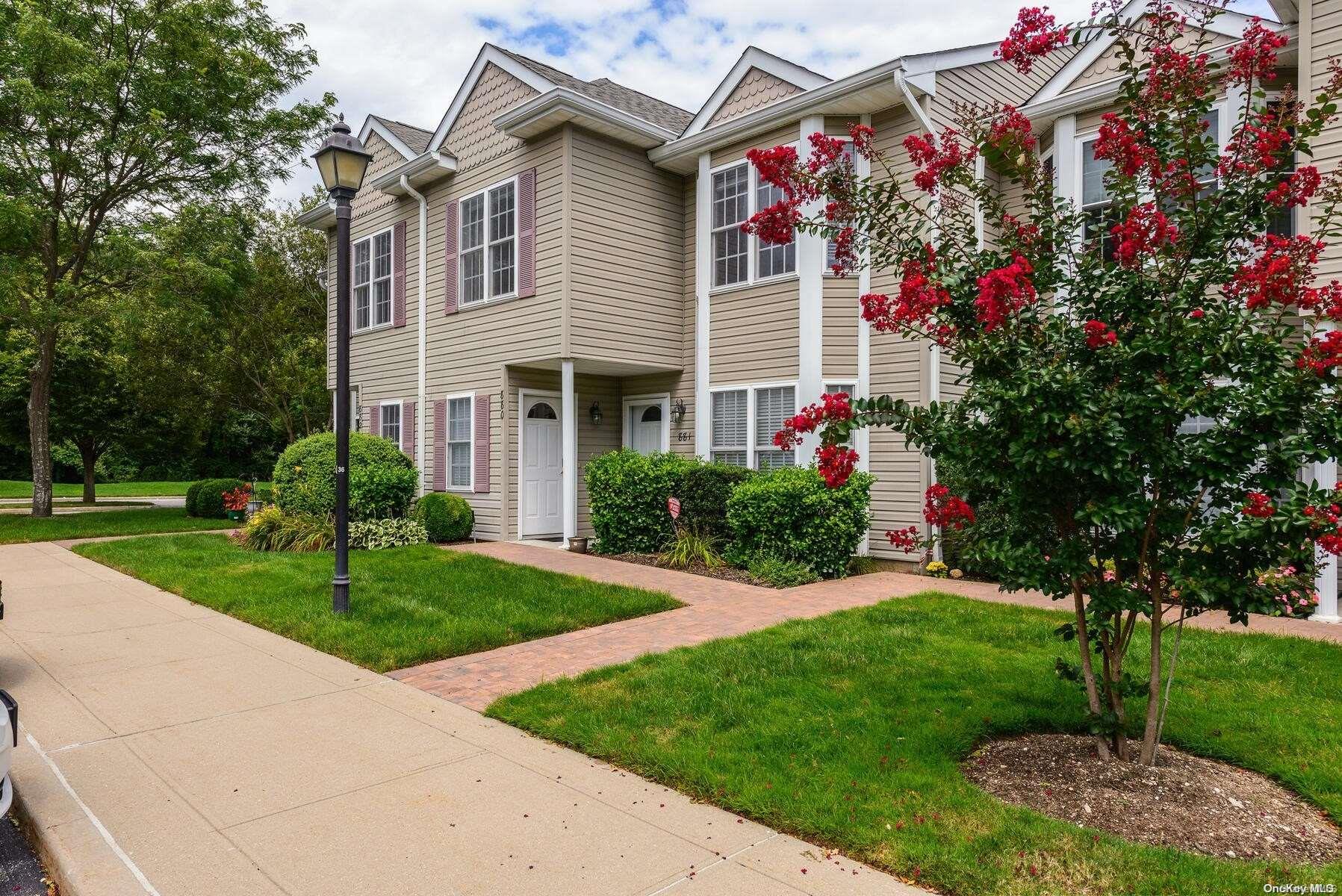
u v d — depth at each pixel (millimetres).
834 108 10133
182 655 6160
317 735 4465
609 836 3299
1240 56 3762
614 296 11688
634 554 10812
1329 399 3250
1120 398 3354
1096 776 3799
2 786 3334
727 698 4832
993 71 10625
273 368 21062
